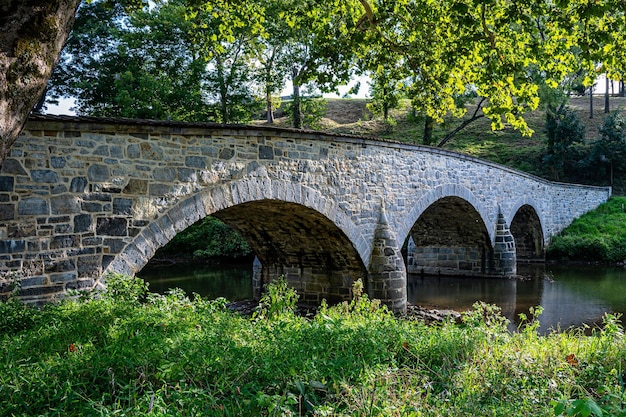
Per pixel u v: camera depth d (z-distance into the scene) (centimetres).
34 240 777
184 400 363
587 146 3925
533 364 535
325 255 1511
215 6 970
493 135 4488
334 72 964
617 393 444
